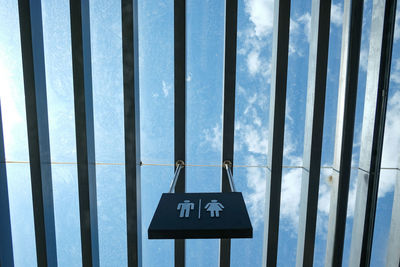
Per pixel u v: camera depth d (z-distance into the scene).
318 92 4.38
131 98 4.45
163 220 2.66
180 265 5.11
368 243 4.56
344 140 4.54
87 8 4.35
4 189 4.75
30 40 4.13
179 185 4.76
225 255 5.07
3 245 4.74
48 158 4.62
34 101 4.27
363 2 4.21
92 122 4.65
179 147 4.70
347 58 4.41
